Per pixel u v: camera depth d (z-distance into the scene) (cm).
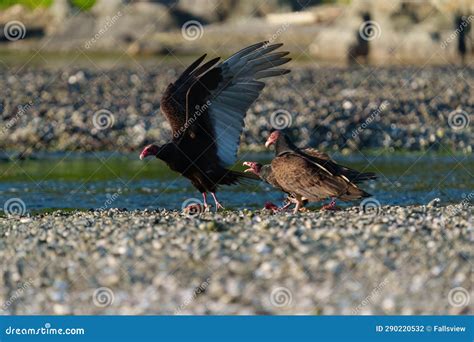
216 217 1438
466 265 1127
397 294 1051
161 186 1973
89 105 3014
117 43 5481
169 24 5666
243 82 1477
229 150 1502
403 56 4566
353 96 3100
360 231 1270
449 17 4519
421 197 1809
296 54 4922
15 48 5488
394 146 2511
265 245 1193
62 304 1062
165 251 1202
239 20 5756
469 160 2312
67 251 1229
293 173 1492
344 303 1030
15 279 1139
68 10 5803
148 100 3150
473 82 3459
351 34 4691
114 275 1128
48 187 1967
